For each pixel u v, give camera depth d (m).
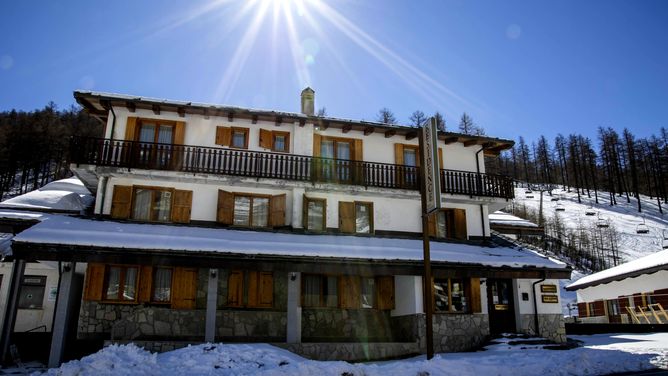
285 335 17.00
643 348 14.03
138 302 16.05
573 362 11.55
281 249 15.40
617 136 90.94
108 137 17.94
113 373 10.23
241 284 16.92
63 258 13.42
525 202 79.31
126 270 16.36
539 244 57.91
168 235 15.37
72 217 16.47
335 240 17.64
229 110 18.38
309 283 18.05
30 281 18.64
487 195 21.09
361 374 10.44
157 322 15.84
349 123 19.72
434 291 17.92
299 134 19.73
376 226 19.91
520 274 17.39
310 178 19.06
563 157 98.00
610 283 29.20
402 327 17.98
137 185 17.86
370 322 18.41
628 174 88.38
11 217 16.00
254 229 18.12
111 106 18.09
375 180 20.55
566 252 55.94
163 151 18.22
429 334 11.70
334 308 18.08
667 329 21.17
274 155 19.28
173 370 10.73
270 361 11.70
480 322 17.94
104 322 15.80
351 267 15.70
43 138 65.38
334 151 20.53
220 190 18.09
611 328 22.73
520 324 18.73
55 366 13.05
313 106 21.70
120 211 17.28
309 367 10.41
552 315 19.08
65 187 20.75
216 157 18.69
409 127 20.38
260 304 16.91
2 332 13.02
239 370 10.88
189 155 18.20
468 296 18.25
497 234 22.58
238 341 16.42
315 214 19.52
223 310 16.66
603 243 58.41
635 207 75.62
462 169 21.73
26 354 15.62
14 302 13.23
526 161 103.38
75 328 16.28
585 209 74.12
